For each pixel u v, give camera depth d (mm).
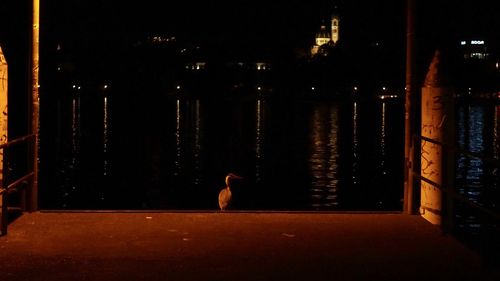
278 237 8820
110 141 84312
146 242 8531
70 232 9031
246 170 62656
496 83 167125
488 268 7477
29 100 10289
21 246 8336
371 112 146125
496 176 47000
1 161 9680
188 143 83500
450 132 9781
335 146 79938
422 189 10008
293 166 64688
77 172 60469
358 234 9008
